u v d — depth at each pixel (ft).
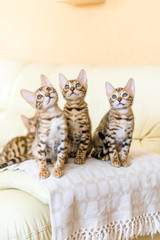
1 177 5.28
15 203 4.66
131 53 8.97
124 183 4.82
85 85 5.10
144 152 5.81
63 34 10.12
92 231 4.60
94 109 7.56
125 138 5.08
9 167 5.32
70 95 4.94
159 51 8.52
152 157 5.56
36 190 4.63
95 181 4.68
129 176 4.92
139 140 7.06
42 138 4.76
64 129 4.76
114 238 4.77
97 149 5.46
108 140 5.09
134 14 8.73
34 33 10.78
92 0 9.03
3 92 9.25
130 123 5.01
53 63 9.67
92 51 9.65
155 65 7.46
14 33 11.29
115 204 4.76
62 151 4.79
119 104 4.85
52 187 4.43
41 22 10.53
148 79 7.18
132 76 7.36
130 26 8.86
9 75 9.33
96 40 9.51
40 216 4.53
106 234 4.67
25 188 4.86
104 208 4.67
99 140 5.35
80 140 5.17
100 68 7.98
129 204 4.81
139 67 7.52
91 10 9.42
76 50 9.96
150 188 5.01
